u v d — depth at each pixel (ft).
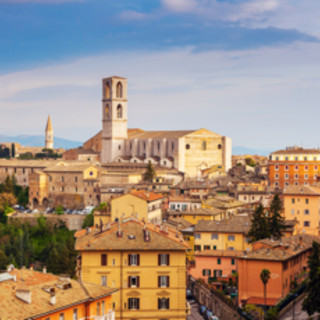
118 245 426.51
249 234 623.77
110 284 424.46
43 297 318.65
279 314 472.03
